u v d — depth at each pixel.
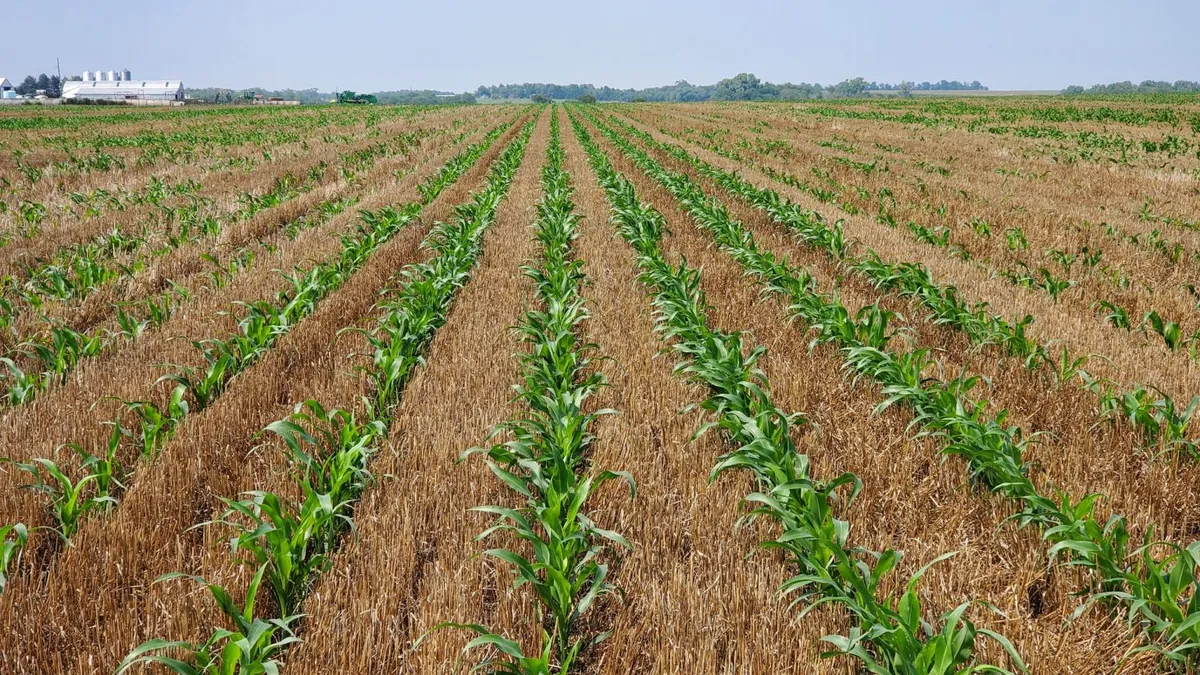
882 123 42.16
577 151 27.98
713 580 3.61
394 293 8.88
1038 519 3.93
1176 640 3.12
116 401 5.52
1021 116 45.69
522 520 3.44
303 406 5.50
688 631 3.23
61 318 7.60
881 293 8.84
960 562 3.69
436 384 5.96
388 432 5.12
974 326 6.88
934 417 4.78
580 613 3.38
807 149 27.03
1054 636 3.26
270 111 67.75
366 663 3.07
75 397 5.61
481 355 6.59
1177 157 23.27
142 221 12.90
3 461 4.47
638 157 23.06
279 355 6.58
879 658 3.08
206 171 20.61
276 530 3.39
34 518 4.01
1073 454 4.71
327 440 4.95
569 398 4.99
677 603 3.39
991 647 3.13
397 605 3.46
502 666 3.14
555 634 3.30
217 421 5.15
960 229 12.52
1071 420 5.28
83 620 3.31
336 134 36.53
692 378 6.05
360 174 20.38
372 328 7.65
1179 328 7.31
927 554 3.76
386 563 3.69
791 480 4.04
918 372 5.50
